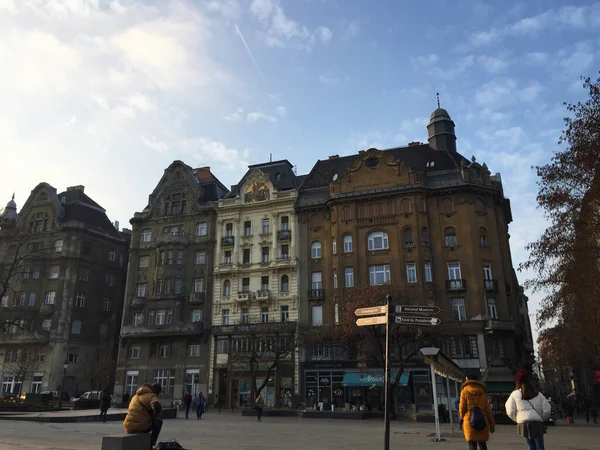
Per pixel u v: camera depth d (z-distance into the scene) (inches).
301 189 2317.9
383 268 2004.2
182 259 2345.0
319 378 1942.7
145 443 434.0
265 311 2151.8
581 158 911.0
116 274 2812.5
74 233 2613.2
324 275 2101.4
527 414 362.0
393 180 2092.8
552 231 980.6
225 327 2122.3
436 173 2098.9
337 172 2351.1
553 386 4074.8
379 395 1868.8
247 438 777.6
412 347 1760.6
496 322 1819.6
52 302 2501.2
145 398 454.3
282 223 2258.9
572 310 1061.1
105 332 2652.6
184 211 2453.2
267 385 2001.7
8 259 2598.4
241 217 2335.1
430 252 1985.7
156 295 2293.3
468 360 1803.6
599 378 2017.7
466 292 1897.1
